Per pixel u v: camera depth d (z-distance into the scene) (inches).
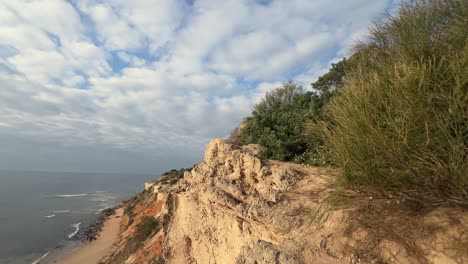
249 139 482.9
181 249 430.0
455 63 126.6
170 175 2064.5
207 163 407.2
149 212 1373.0
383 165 141.6
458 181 120.2
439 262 136.2
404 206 160.7
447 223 145.3
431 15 165.5
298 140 391.2
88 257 1339.8
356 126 151.1
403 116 133.2
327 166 258.7
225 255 325.1
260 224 258.7
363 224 170.7
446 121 120.2
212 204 352.5
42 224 2306.8
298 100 551.5
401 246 151.4
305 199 241.4
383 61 184.4
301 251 180.9
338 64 546.3
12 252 1572.3
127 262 802.8
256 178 321.4
